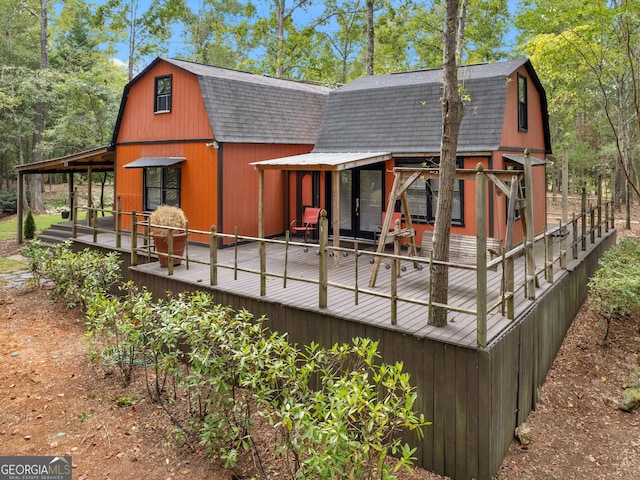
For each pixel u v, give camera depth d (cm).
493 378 535
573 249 1025
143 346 680
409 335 573
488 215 1076
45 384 707
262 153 1309
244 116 1273
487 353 516
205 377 551
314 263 1039
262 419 635
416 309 673
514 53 2369
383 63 2684
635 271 894
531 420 686
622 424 695
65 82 2438
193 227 1280
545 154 1495
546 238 794
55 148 2834
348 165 1026
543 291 766
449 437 548
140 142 1409
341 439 401
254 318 742
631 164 1975
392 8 2156
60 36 3331
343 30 2794
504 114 1096
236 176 1242
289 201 1398
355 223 1308
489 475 527
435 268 589
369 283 829
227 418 533
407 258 597
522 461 595
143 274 935
